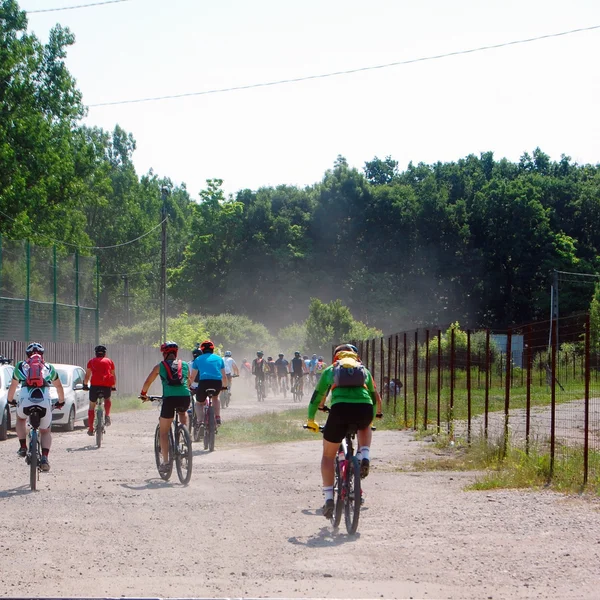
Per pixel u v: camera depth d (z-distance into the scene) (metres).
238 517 11.95
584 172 131.75
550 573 8.75
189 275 119.38
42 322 39.50
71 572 8.87
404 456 19.45
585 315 14.74
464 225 114.75
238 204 120.12
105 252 118.06
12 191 67.12
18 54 70.25
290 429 26.50
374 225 118.12
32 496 13.86
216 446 21.95
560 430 24.25
